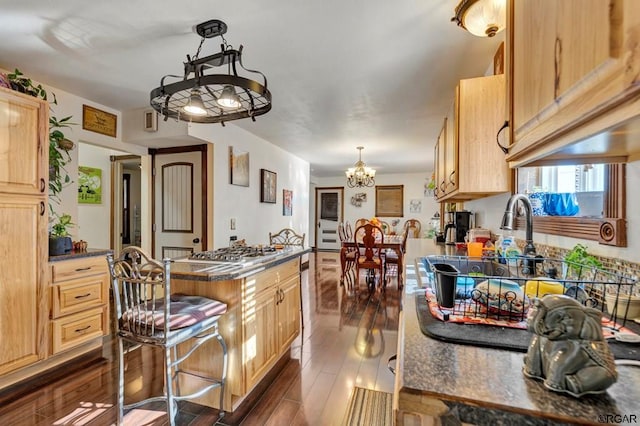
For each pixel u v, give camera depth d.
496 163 1.62
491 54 2.12
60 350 2.19
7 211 1.92
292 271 2.56
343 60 2.22
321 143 4.98
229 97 1.83
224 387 1.77
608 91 0.43
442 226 5.33
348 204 9.00
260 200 4.70
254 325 1.90
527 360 0.56
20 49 2.09
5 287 1.91
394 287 4.66
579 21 0.51
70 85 2.71
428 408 0.51
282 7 1.65
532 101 0.72
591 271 0.99
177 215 3.85
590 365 0.50
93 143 3.13
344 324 3.13
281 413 1.75
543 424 0.46
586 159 0.86
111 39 1.97
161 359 2.37
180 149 3.82
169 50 2.11
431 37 1.92
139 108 3.36
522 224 1.70
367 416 1.71
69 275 2.26
